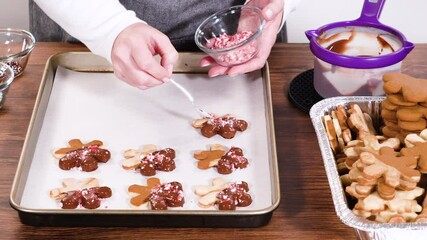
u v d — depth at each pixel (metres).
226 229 1.12
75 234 1.11
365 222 1.04
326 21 2.06
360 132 1.21
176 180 1.20
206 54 1.43
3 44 1.51
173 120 1.34
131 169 1.22
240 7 1.37
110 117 1.34
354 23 1.36
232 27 1.38
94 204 1.15
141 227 1.12
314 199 1.17
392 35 1.35
